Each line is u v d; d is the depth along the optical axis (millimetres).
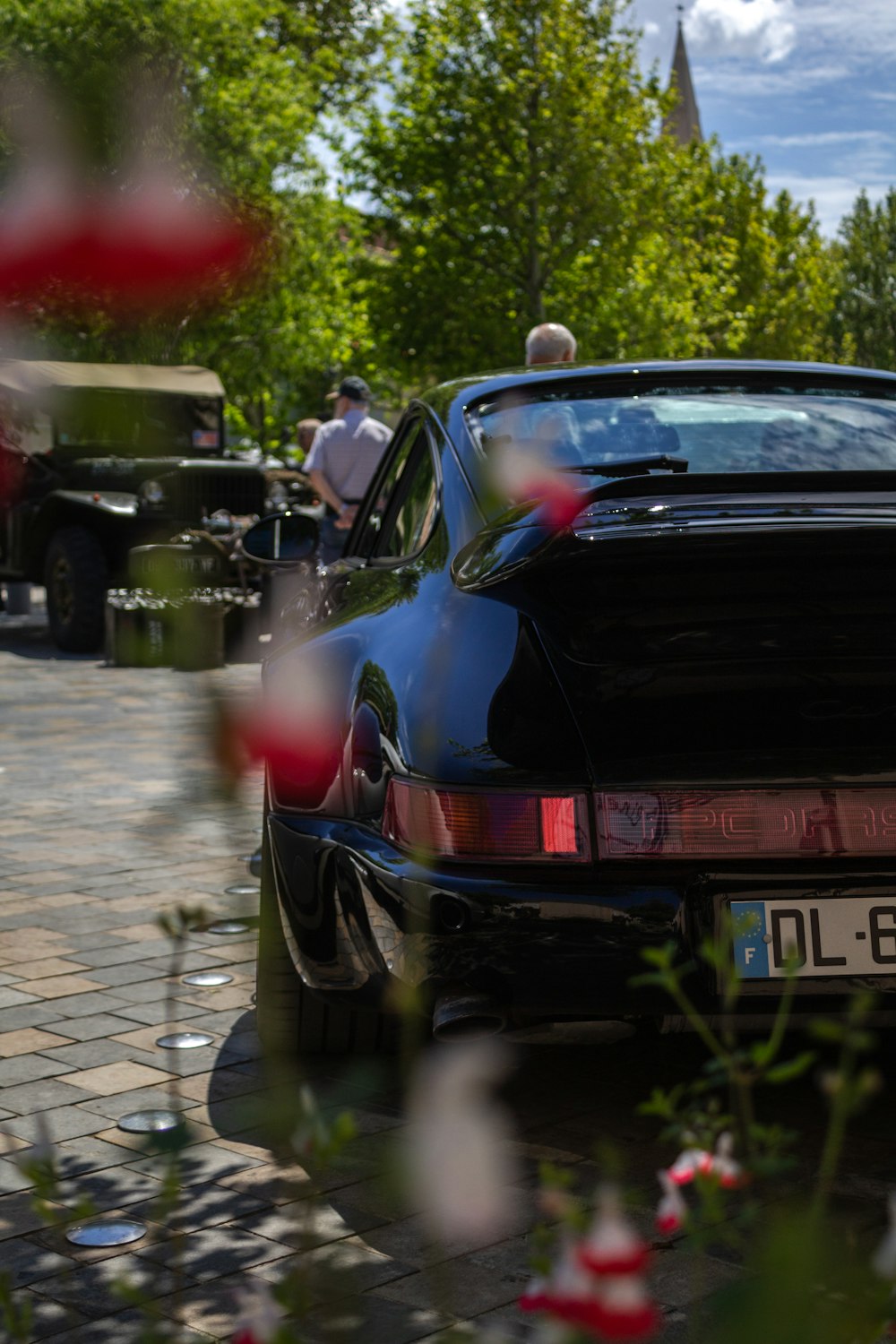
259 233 862
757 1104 3193
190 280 833
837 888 2627
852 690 2682
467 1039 2721
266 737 965
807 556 2590
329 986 2982
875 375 3914
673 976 1229
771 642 2674
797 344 47344
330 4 31641
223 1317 2299
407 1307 2322
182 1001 4043
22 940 4648
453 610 2879
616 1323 668
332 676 3125
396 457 4137
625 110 32312
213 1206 2748
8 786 7336
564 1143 3016
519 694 2705
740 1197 2707
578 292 32406
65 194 826
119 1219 2695
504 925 2641
